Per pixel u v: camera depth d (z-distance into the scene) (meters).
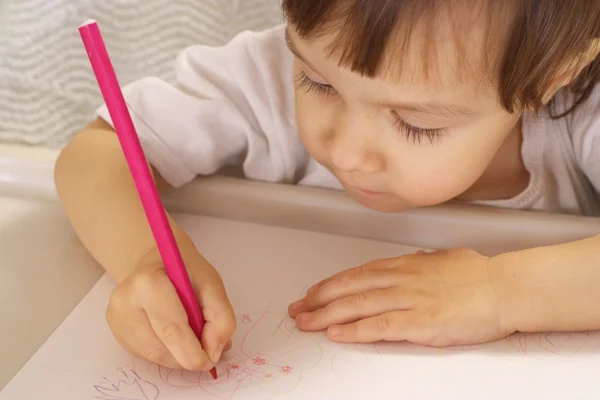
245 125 0.71
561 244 0.56
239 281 0.56
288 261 0.59
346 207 0.62
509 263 0.54
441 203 0.62
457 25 0.45
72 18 0.90
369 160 0.54
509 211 0.62
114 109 0.41
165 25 0.90
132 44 0.90
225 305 0.50
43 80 0.88
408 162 0.54
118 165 0.63
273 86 0.72
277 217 0.64
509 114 0.54
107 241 0.57
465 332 0.50
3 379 0.48
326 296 0.53
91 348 0.50
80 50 0.89
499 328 0.51
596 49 0.53
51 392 0.46
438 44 0.46
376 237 0.63
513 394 0.46
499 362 0.49
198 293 0.50
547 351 0.50
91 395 0.46
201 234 0.62
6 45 0.89
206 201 0.65
